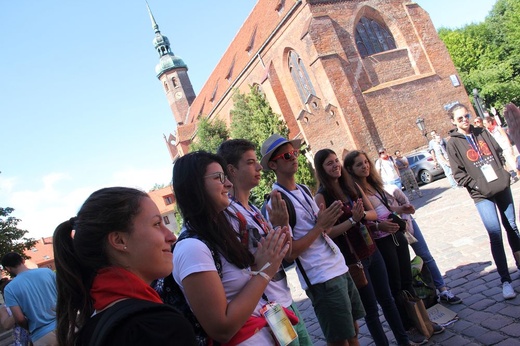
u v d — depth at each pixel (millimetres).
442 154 15156
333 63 27688
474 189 4867
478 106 21828
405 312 4543
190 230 2342
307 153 28531
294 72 32094
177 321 1485
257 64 35812
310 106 28250
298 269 3611
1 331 8477
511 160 10227
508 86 45750
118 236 1684
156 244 1743
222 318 2053
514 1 48344
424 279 5133
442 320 4641
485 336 4066
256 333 2279
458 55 50781
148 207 1780
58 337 1708
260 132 30281
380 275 4230
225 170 2619
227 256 2293
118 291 1595
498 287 5109
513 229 4918
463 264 6430
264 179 26156
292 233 3570
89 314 1706
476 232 7949
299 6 28906
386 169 14422
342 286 3477
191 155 2492
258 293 2188
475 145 4855
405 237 4832
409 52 30234
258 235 2590
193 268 2123
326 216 3256
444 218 10359
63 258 1749
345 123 27047
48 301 5223
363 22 29891
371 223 4523
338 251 3656
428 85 29750
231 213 2617
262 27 36312
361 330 5461
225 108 44062
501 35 50625
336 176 4293
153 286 2406
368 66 28844
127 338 1387
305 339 2754
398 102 28750
